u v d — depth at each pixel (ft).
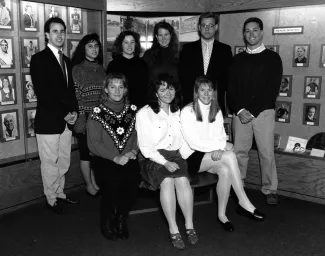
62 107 10.07
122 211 9.16
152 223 9.98
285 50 11.86
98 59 11.35
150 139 9.16
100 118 9.32
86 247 8.70
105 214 9.18
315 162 11.18
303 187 11.55
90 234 9.35
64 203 11.23
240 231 9.49
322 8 10.93
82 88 10.81
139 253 8.45
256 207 11.02
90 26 12.47
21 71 10.84
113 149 9.40
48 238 9.12
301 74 11.66
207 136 9.78
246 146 11.49
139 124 9.23
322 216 10.41
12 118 10.81
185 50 11.60
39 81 9.73
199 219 10.21
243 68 10.93
